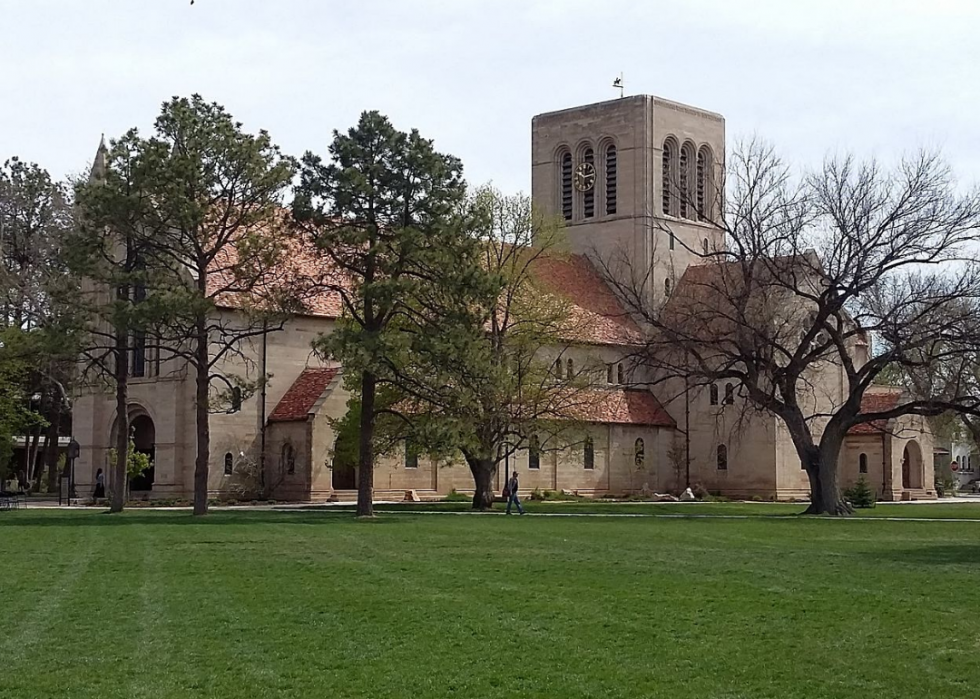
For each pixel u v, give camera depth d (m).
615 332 98.62
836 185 67.69
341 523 56.56
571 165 108.31
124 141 62.94
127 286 65.31
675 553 41.28
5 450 84.44
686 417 101.25
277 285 64.56
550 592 30.62
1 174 94.75
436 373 62.97
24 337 64.50
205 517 61.66
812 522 60.38
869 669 21.77
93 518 60.81
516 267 80.06
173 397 82.50
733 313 77.56
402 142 62.53
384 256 61.59
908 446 104.44
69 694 19.89
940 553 41.72
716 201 89.88
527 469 92.56
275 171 63.81
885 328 66.31
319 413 81.69
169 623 25.91
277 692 20.08
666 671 21.55
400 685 20.52
